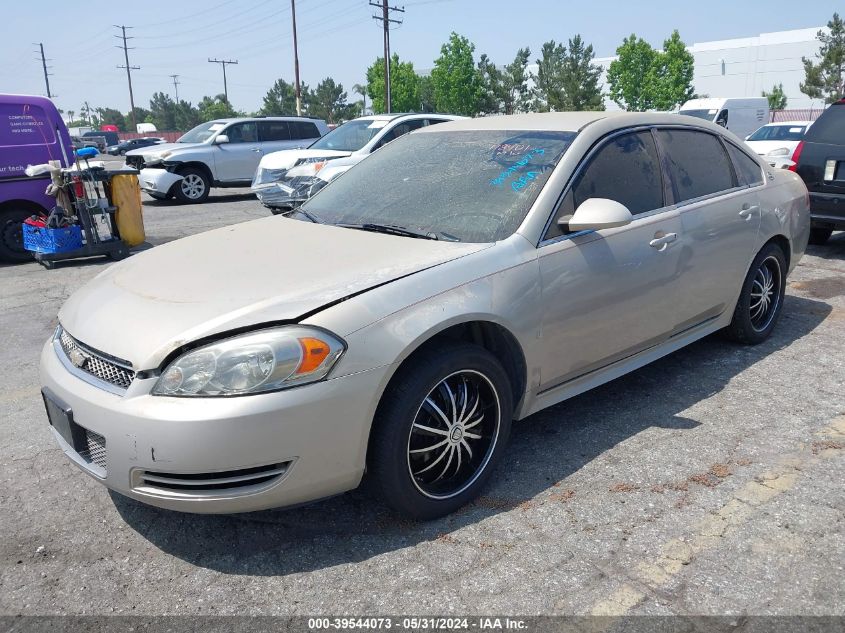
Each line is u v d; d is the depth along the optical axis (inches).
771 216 173.2
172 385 91.7
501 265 112.8
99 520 113.3
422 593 93.3
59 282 297.1
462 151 144.2
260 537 107.1
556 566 97.6
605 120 140.2
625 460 126.1
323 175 375.9
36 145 346.3
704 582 93.4
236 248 124.2
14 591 96.6
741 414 143.5
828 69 1839.3
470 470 114.5
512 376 120.3
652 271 137.6
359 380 95.3
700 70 2655.0
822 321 202.5
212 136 594.2
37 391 170.7
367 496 117.4
